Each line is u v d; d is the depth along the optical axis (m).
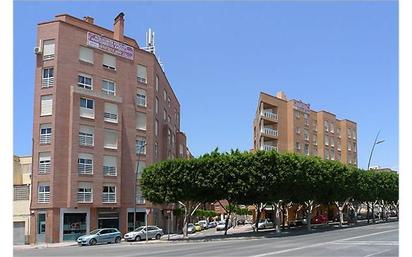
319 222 71.25
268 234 44.22
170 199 41.94
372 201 70.56
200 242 36.97
